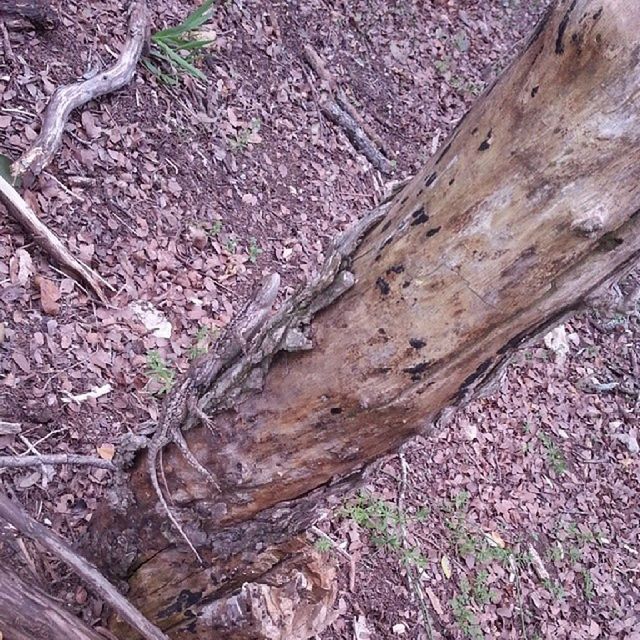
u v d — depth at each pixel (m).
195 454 2.09
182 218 4.64
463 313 1.54
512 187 1.39
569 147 1.30
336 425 1.83
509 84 1.39
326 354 1.75
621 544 5.80
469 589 4.52
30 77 4.28
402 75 7.45
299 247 5.25
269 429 1.93
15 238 3.70
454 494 4.98
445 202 1.50
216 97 5.45
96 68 4.64
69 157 4.21
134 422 3.58
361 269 1.67
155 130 4.83
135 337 3.90
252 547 2.24
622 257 1.39
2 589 1.99
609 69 1.22
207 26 5.73
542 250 1.40
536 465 5.79
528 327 1.55
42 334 3.55
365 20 7.45
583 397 6.61
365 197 6.12
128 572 2.39
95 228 4.11
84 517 3.14
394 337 1.63
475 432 5.50
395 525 4.30
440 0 8.44
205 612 2.31
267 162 5.54
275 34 6.34
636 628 5.30
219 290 4.53
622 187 1.30
